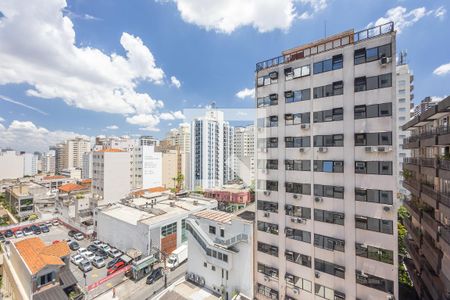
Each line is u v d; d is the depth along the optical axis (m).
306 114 23.30
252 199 52.59
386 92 19.09
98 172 59.91
